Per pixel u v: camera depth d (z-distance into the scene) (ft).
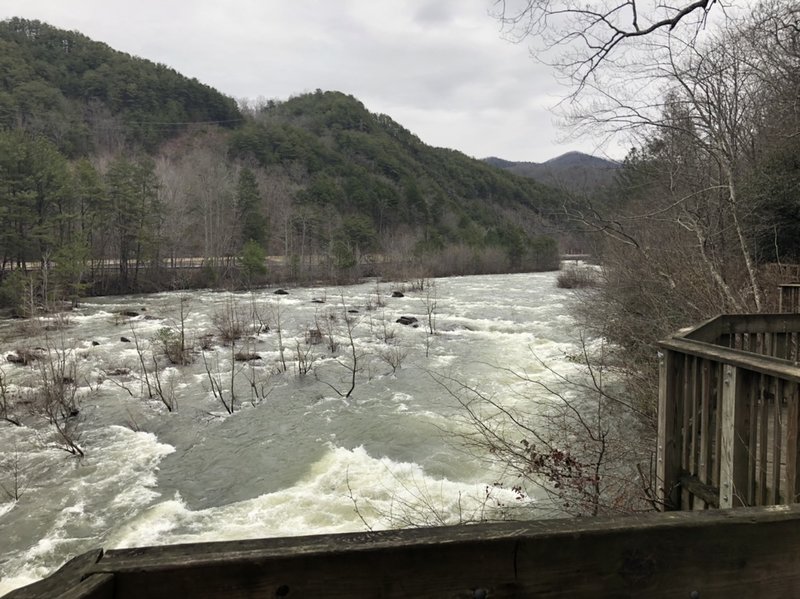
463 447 27.30
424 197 284.00
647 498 13.88
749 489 9.52
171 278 128.67
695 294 29.14
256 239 171.94
